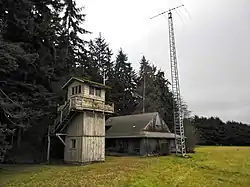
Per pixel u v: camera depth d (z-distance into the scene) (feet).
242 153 114.42
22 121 62.08
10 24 60.49
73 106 67.21
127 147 100.68
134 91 176.86
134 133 97.50
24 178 45.98
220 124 235.20
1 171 53.72
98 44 173.88
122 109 165.07
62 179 45.11
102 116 75.36
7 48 47.14
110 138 106.32
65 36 96.43
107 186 39.99
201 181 47.14
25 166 63.05
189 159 84.79
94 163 68.74
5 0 54.49
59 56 83.41
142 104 157.69
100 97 76.02
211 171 59.57
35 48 70.85
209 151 128.88
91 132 70.59
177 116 128.26
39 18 71.92
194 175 53.31
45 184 41.14
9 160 70.28
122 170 55.62
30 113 60.49
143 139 95.20
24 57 53.31
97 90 75.72
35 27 65.41
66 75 89.92
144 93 156.56
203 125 231.91
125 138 101.81
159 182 44.86
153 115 107.34
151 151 96.94
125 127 107.34
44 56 71.51
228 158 90.63
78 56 109.70
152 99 156.56
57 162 72.84
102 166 62.08
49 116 80.33
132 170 55.98
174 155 97.09
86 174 50.21
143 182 43.68
